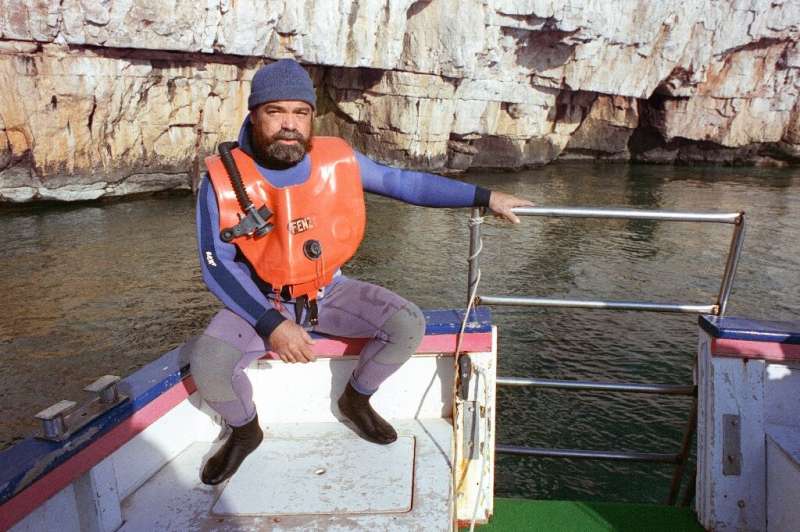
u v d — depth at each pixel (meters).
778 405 2.44
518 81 35.78
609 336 12.49
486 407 2.49
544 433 8.89
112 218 22.31
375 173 2.33
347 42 28.25
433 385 2.60
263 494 2.14
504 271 17.48
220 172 2.02
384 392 2.62
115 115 23.75
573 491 7.50
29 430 9.26
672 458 2.96
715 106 40.38
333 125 34.16
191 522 2.02
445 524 1.96
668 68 38.12
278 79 1.91
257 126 1.98
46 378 10.89
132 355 11.91
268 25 25.55
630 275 17.19
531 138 39.00
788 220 24.31
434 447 2.40
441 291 15.88
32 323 13.30
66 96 22.31
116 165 24.59
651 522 2.62
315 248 2.08
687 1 36.00
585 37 34.22
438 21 30.27
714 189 31.84
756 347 2.43
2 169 22.41
